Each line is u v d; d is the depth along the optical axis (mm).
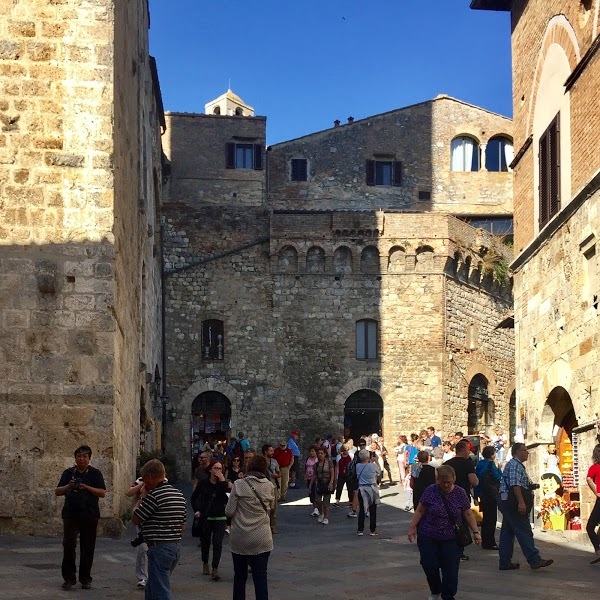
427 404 47906
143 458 28047
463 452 18812
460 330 49750
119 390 20703
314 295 48469
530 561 16375
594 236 19766
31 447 18922
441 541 12586
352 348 48219
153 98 40156
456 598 13523
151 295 38562
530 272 24609
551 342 22781
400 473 36469
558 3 22688
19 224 19422
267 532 12000
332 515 28844
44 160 19625
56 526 18828
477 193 55562
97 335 19312
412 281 48750
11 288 19250
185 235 48469
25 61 19828
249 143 53375
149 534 10828
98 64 19969
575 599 13477
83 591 13508
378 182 54906
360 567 17125
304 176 54219
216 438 47406
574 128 21312
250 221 48875
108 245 19547
